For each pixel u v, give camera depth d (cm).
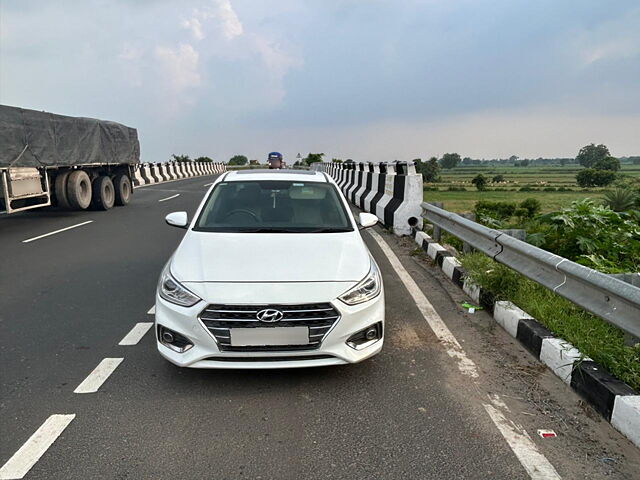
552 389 314
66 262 675
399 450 253
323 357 307
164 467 238
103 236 884
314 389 317
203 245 365
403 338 400
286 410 291
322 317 302
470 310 462
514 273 482
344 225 419
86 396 306
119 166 1485
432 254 680
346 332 307
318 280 314
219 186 474
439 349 378
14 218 1148
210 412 289
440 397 306
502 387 318
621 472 234
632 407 258
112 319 448
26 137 976
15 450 251
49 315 459
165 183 2753
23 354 370
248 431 269
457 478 231
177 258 351
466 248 629
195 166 4328
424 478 231
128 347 383
